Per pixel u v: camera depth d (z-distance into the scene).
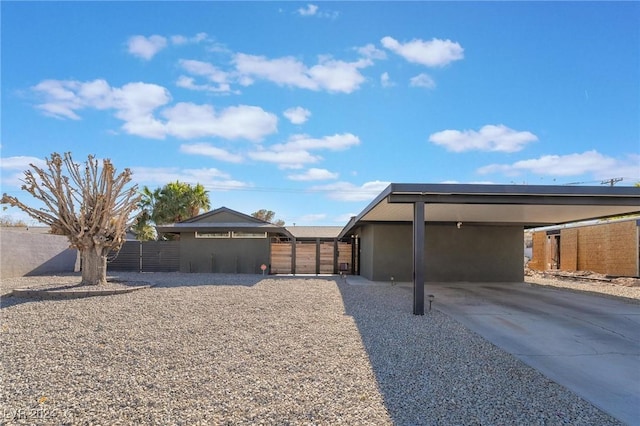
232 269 21.86
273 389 4.81
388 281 17.53
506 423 4.04
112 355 6.09
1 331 7.48
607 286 16.98
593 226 21.58
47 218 13.51
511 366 5.87
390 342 7.08
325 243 22.69
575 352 6.74
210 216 23.11
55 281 16.03
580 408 4.44
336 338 7.28
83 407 4.25
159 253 22.47
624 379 5.43
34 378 5.11
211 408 4.25
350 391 4.79
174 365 5.66
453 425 3.97
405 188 9.46
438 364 5.90
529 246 34.53
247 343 6.84
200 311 9.50
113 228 14.10
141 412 4.14
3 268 17.80
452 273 18.08
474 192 9.54
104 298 11.40
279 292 13.10
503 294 13.90
